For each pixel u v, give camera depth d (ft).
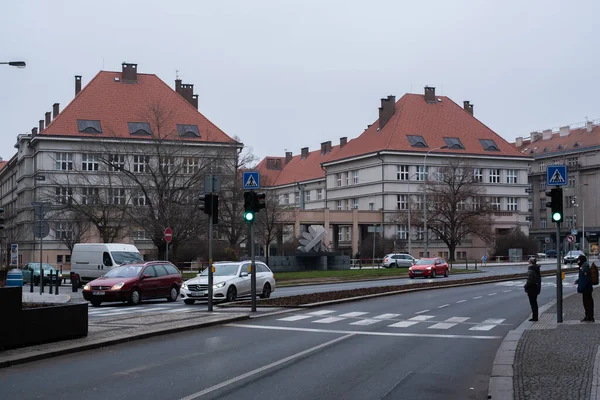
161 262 94.84
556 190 61.11
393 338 51.96
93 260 117.50
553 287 122.01
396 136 277.44
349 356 42.68
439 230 246.27
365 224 280.31
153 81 248.93
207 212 71.77
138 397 30.09
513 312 73.87
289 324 61.67
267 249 188.14
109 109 233.55
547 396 29.07
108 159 161.38
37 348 42.57
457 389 32.50
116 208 154.30
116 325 56.70
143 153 156.25
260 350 45.09
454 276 172.04
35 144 228.63
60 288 130.93
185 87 269.23
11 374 35.78
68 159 225.15
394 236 267.18
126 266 91.97
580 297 94.58
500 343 49.24
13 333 42.16
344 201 303.07
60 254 228.22
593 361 37.45
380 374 36.32
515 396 29.43
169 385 32.86
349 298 88.63
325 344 48.24
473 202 260.62
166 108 239.71
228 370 37.19
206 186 72.13
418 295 101.30
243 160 172.35
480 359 41.70
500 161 290.35
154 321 59.98
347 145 314.35
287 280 147.64
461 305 83.30
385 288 108.99
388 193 272.51
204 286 87.51
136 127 230.07
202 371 36.81
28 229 233.96
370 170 282.77
